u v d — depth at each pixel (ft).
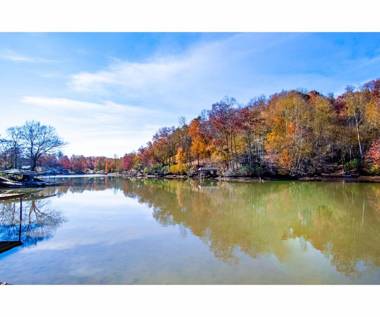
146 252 23.39
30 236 29.35
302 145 107.45
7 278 18.35
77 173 327.26
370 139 101.65
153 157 196.65
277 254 22.76
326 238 27.55
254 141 120.16
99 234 29.84
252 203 50.39
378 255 22.53
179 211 43.37
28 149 168.96
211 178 123.54
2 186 93.91
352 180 88.69
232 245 25.30
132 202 55.57
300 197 56.80
